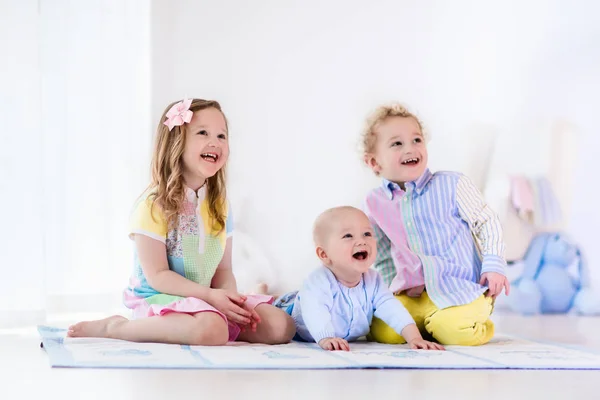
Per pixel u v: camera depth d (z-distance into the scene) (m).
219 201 2.09
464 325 1.97
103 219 3.08
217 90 3.30
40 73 2.67
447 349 1.84
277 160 3.36
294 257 3.34
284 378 1.34
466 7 3.58
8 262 2.58
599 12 3.58
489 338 2.05
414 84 3.52
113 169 3.11
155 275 1.94
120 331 1.85
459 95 3.57
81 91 3.07
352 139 3.43
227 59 3.31
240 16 3.33
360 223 1.95
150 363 1.45
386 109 2.27
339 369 1.47
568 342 2.18
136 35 3.17
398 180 2.23
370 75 3.47
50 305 3.00
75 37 3.06
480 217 2.17
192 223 2.03
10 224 2.59
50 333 2.00
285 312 1.97
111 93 3.12
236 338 1.97
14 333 2.28
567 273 3.26
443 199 2.19
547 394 1.24
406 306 2.14
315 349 1.79
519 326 2.68
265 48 3.36
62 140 3.03
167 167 2.04
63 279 3.02
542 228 3.37
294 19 3.39
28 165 2.62
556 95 3.59
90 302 3.06
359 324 1.99
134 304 1.98
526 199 3.35
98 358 1.51
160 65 3.21
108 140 3.10
